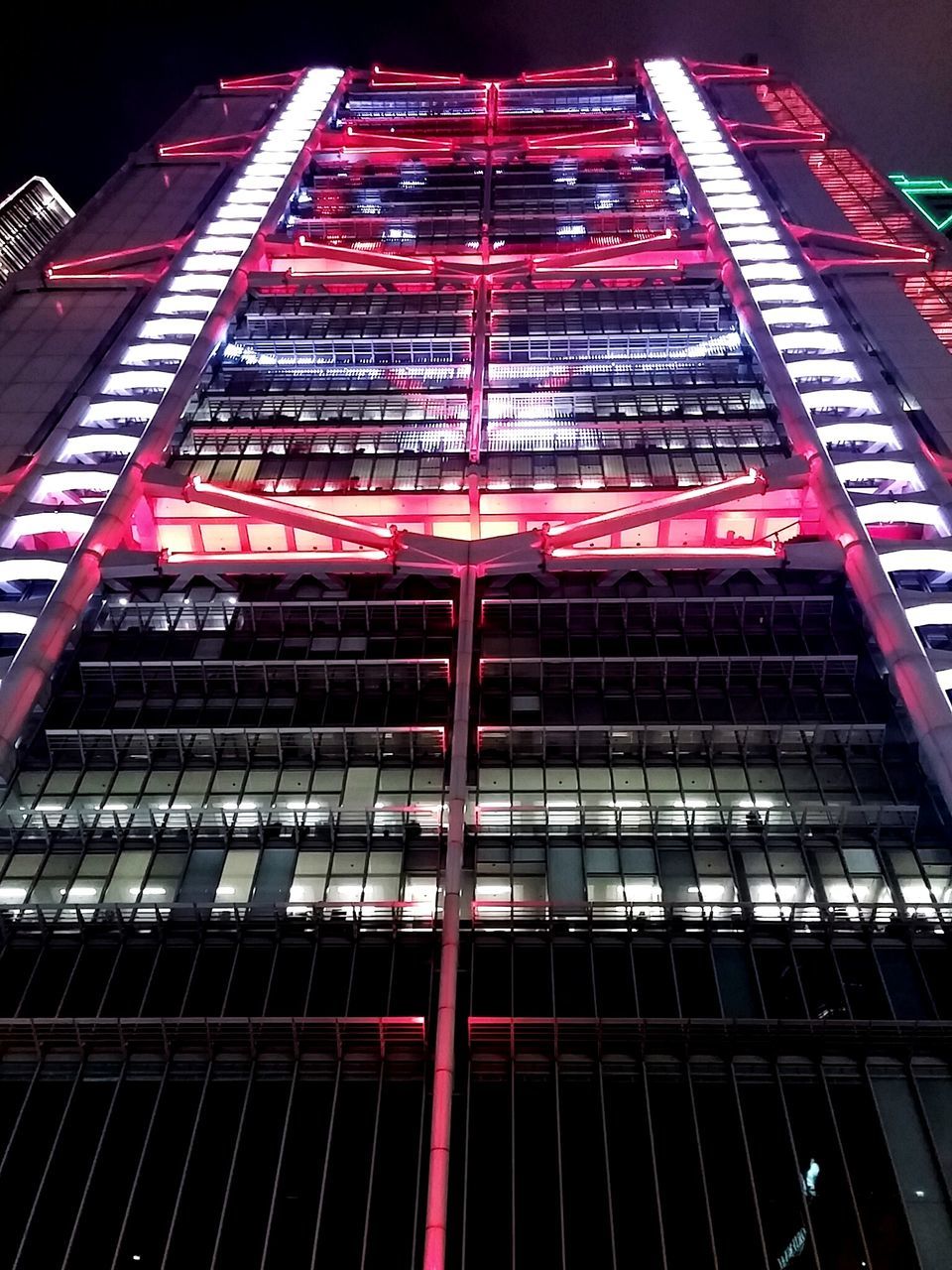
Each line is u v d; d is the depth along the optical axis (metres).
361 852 35.81
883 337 64.69
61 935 33.59
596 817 36.47
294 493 54.03
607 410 59.69
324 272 79.69
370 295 73.88
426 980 32.03
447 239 84.94
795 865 34.94
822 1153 27.66
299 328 69.06
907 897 33.88
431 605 44.94
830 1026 30.30
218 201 85.50
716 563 46.81
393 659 42.53
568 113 108.38
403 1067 29.80
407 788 37.97
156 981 32.19
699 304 70.88
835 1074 29.38
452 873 33.94
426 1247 25.27
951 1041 29.80
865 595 43.84
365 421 59.62
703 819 36.25
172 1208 26.77
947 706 38.28
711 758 38.66
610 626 44.28
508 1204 26.73
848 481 53.47
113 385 61.28
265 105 113.00
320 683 42.22
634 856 35.41
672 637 43.69
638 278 74.44
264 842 36.25
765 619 44.25
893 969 32.09
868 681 41.44
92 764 39.22
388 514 54.59
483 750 39.25
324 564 47.12
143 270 76.69
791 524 53.66
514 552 47.31
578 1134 28.16
